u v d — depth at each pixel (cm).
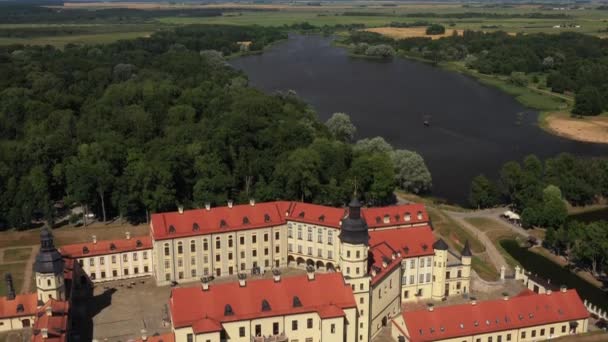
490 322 17525
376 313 18612
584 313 18250
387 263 19162
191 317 16225
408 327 17088
